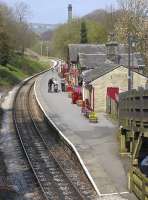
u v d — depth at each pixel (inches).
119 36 2920.8
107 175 1059.9
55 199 932.6
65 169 1184.8
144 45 2679.6
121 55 2615.7
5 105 2504.9
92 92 2098.9
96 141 1440.7
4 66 4097.0
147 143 1031.6
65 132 1600.6
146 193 819.4
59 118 1935.3
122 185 987.3
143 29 2760.8
